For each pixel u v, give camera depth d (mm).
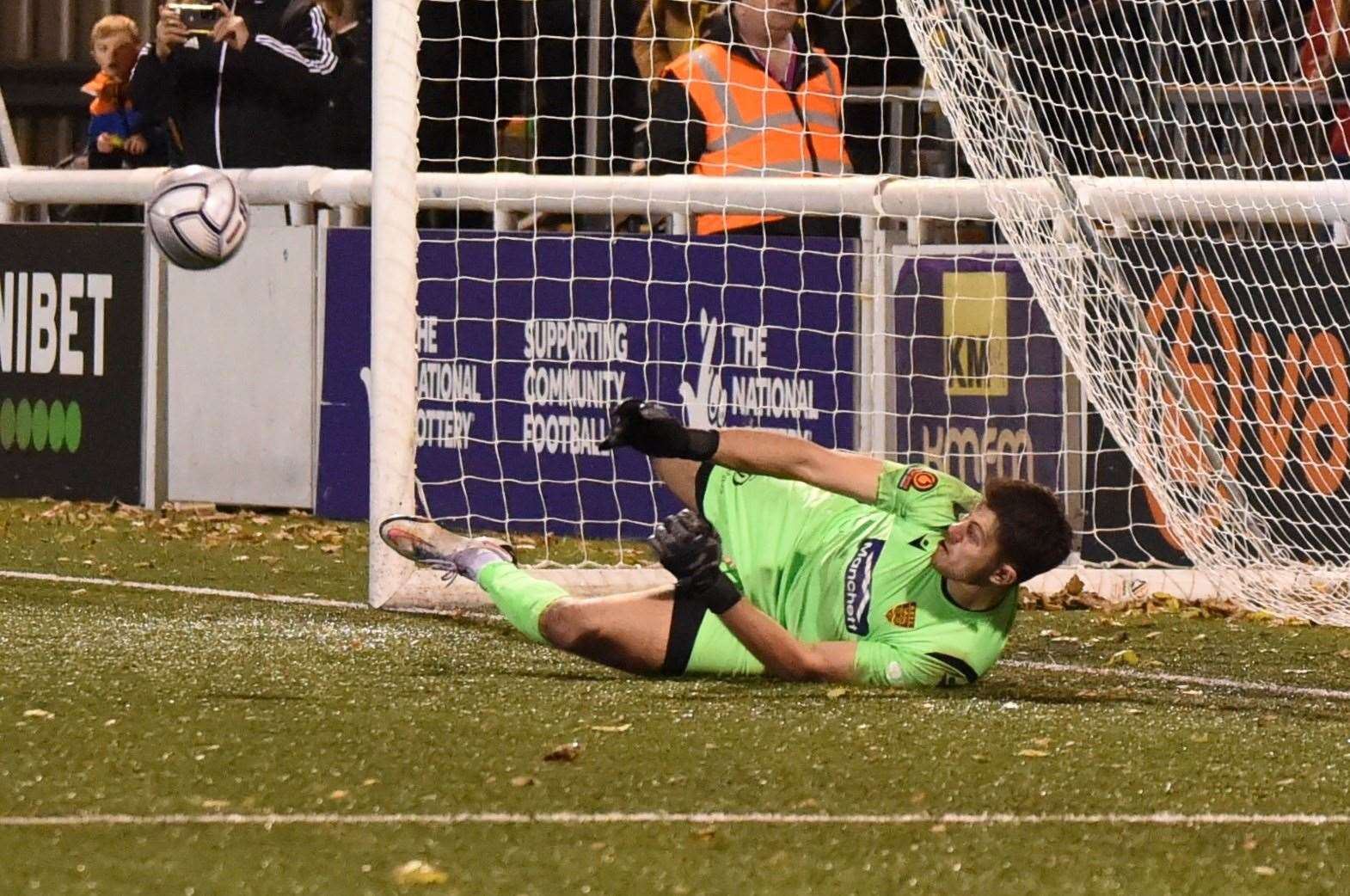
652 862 10555
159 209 20312
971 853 10930
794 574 16547
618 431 16016
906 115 30516
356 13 31797
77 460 30203
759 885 10180
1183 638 20359
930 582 16125
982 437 25719
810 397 26672
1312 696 16938
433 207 28016
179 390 29703
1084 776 12953
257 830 11047
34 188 30562
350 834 11000
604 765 12867
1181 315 24062
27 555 24328
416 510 27688
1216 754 13859
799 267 26656
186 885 9945
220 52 30250
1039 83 28234
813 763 13102
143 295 29781
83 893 9773
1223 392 24094
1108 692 16625
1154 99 27672
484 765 12812
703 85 27500
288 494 29172
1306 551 23938
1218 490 22688
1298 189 24438
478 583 16672
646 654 16250
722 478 17000
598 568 23141
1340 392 24312
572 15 29969
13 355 30500
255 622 19500
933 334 26000
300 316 28969
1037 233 22484
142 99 30781
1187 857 10977
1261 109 28703
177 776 12336
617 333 27312
